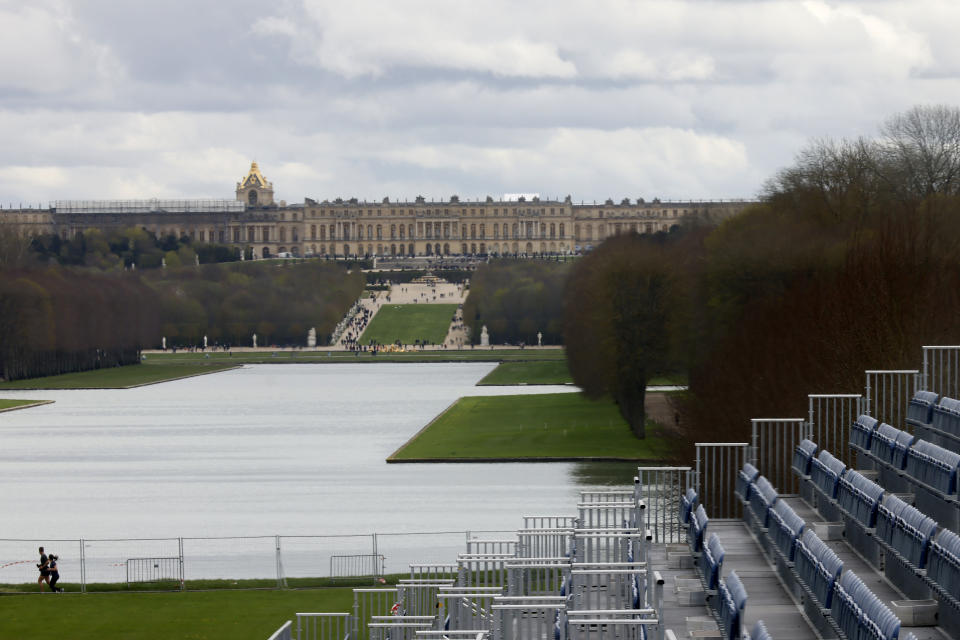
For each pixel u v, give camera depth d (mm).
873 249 141875
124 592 104062
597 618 55562
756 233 191125
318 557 119062
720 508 86312
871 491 67875
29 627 91562
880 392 116312
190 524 139250
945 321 129375
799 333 142250
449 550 120312
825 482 76312
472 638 61031
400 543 124875
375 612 93750
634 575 61625
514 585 71375
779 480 96125
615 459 188500
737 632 52562
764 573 69188
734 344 160000
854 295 132000
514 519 136625
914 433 87688
